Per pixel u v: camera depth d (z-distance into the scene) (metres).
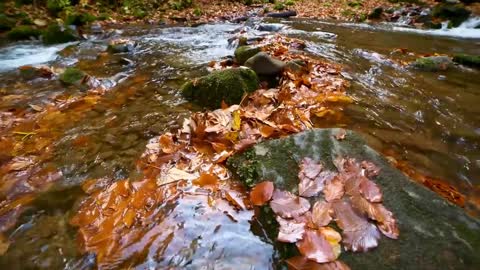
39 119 3.58
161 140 3.00
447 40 7.71
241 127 3.13
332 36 7.56
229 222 2.07
